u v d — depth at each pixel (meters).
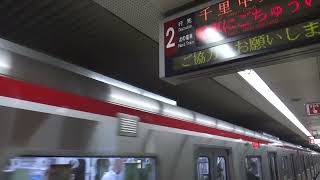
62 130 1.92
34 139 1.74
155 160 2.80
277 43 2.01
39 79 1.88
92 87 2.25
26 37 3.43
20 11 2.94
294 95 7.27
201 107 7.79
